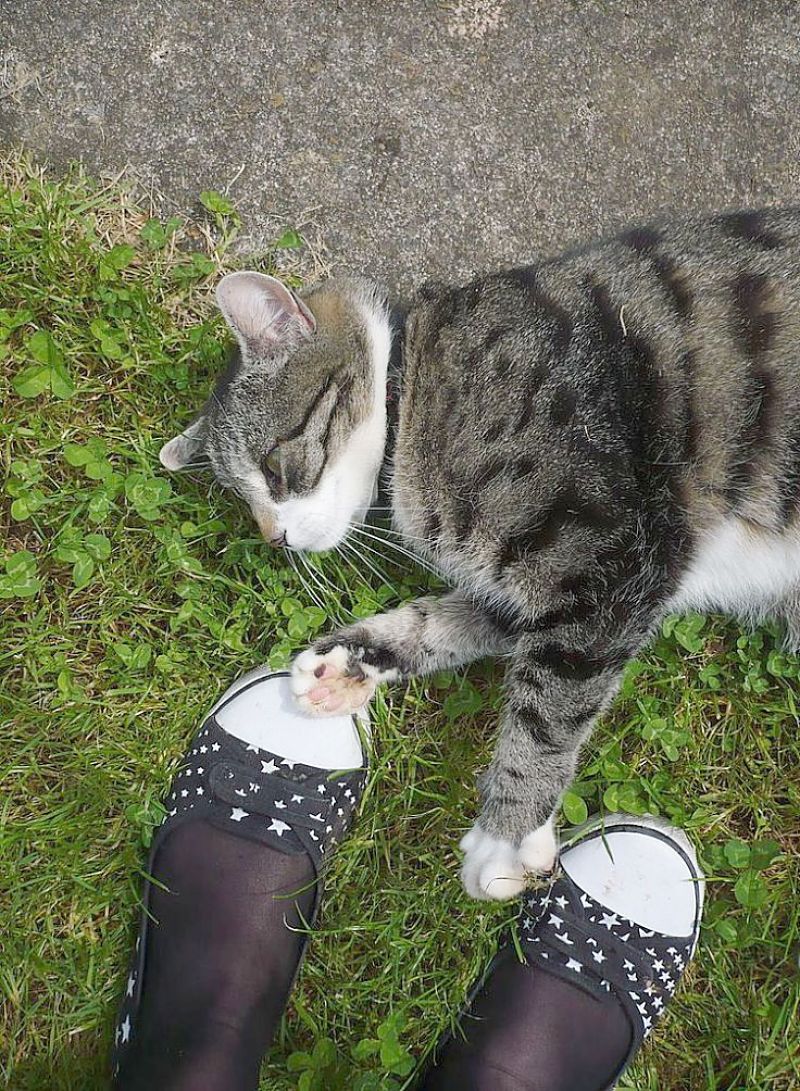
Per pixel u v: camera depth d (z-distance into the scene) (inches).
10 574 24.6
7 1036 23.8
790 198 27.0
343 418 23.8
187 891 24.2
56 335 25.4
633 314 22.3
